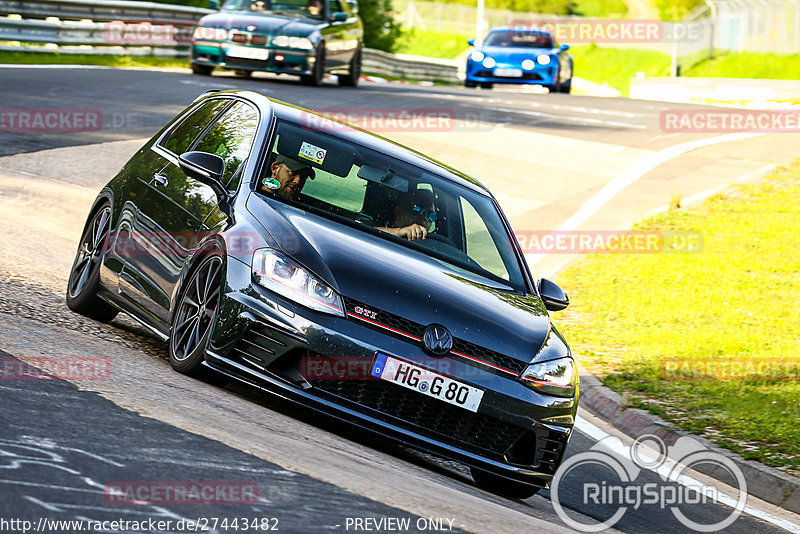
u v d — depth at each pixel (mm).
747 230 51406
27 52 80000
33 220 35188
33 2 80875
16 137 49500
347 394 18453
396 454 19828
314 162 22125
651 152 69250
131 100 62750
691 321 38562
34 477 11891
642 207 55562
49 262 29219
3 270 26344
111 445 13602
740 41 189250
